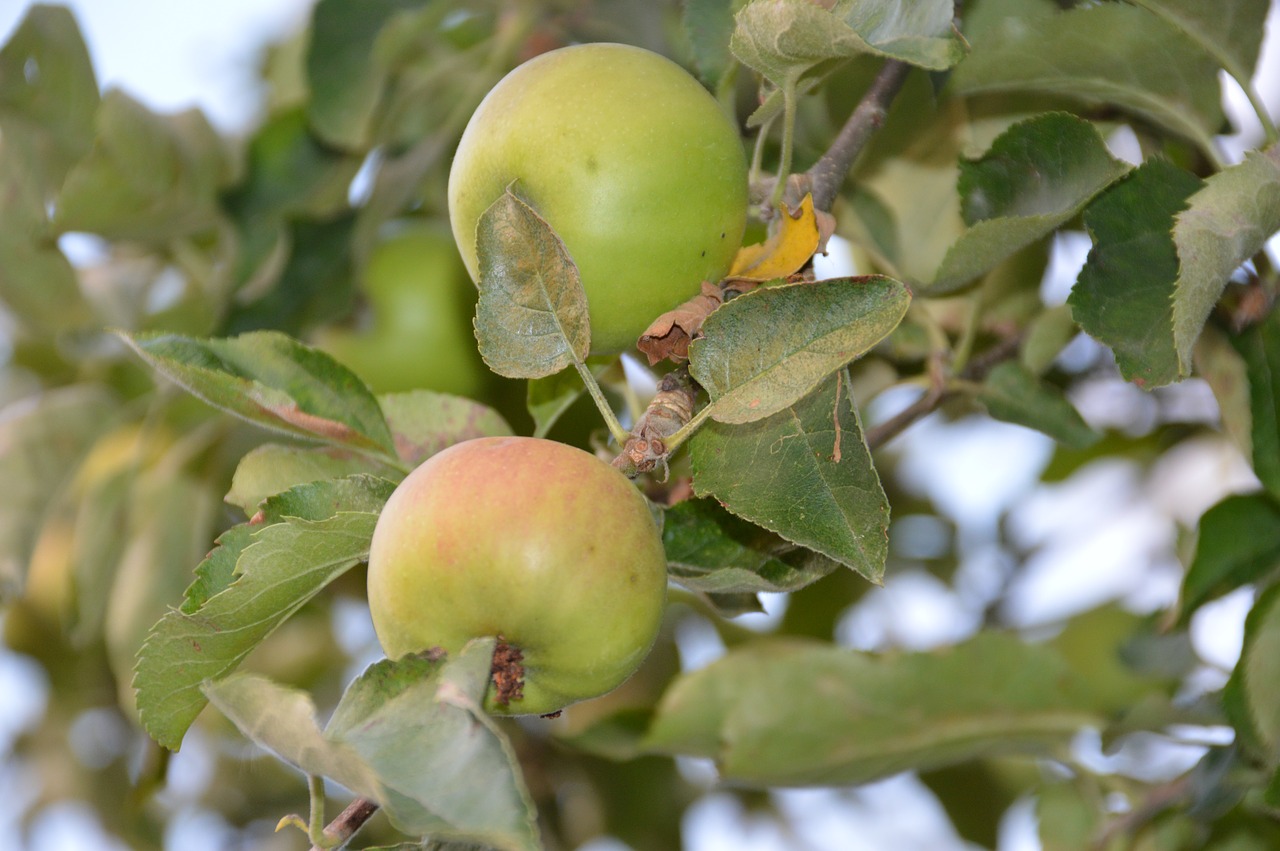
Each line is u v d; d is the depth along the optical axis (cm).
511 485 72
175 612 74
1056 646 98
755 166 79
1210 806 84
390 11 96
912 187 90
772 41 75
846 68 88
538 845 67
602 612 71
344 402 80
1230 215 76
